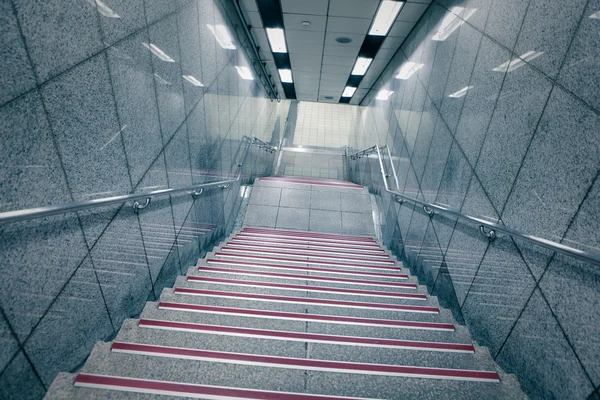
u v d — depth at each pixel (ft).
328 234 18.13
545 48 6.10
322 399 4.69
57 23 4.50
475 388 5.17
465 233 8.68
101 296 5.90
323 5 14.82
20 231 4.02
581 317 4.65
